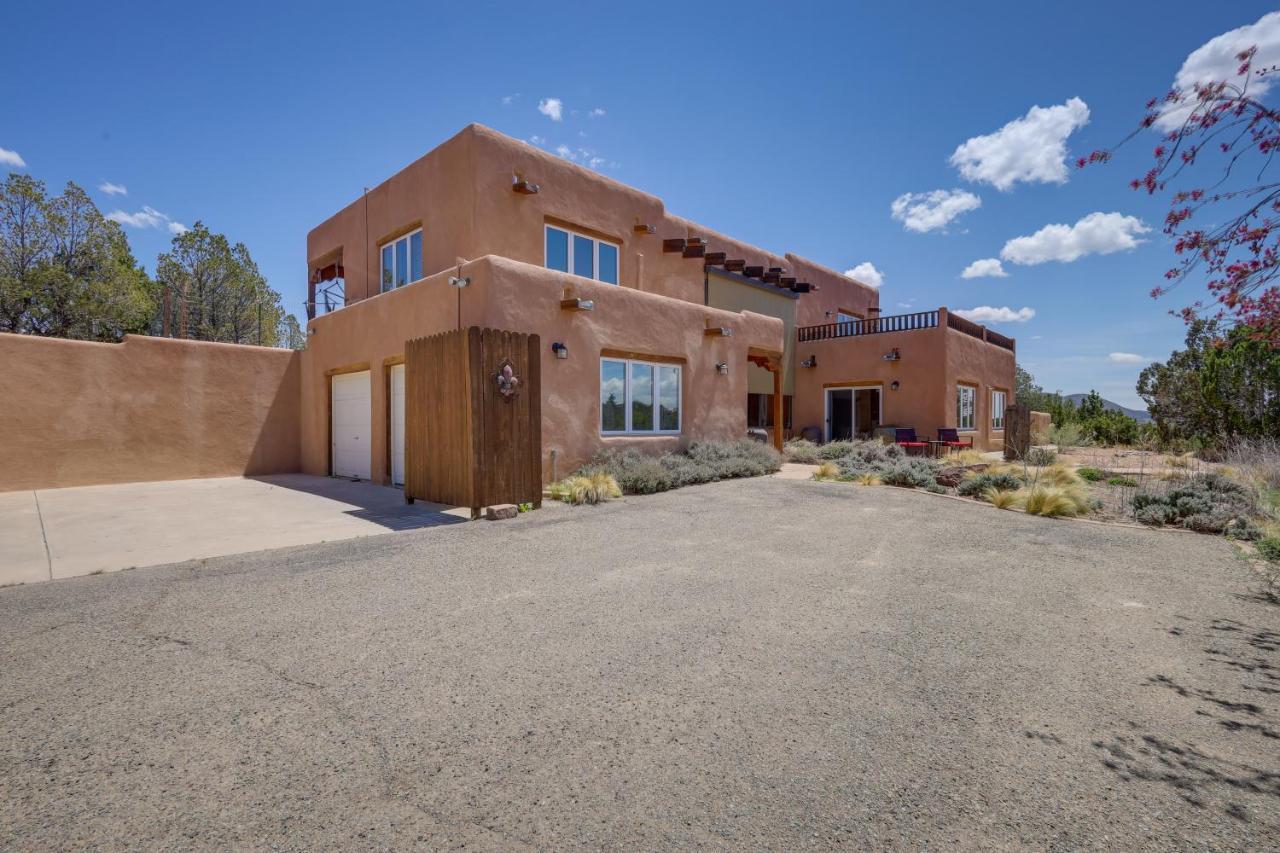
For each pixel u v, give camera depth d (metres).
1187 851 1.92
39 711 2.79
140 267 25.48
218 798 2.15
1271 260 3.40
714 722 2.73
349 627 3.91
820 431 21.97
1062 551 6.29
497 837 1.96
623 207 14.81
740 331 15.33
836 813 2.10
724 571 5.36
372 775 2.30
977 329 22.31
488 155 11.92
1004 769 2.39
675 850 1.90
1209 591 4.90
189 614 4.14
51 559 5.74
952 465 13.23
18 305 17.73
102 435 12.64
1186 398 19.06
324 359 14.52
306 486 12.15
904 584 5.03
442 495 8.52
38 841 1.92
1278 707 2.95
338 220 16.05
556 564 5.55
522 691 3.02
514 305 9.98
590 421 11.28
